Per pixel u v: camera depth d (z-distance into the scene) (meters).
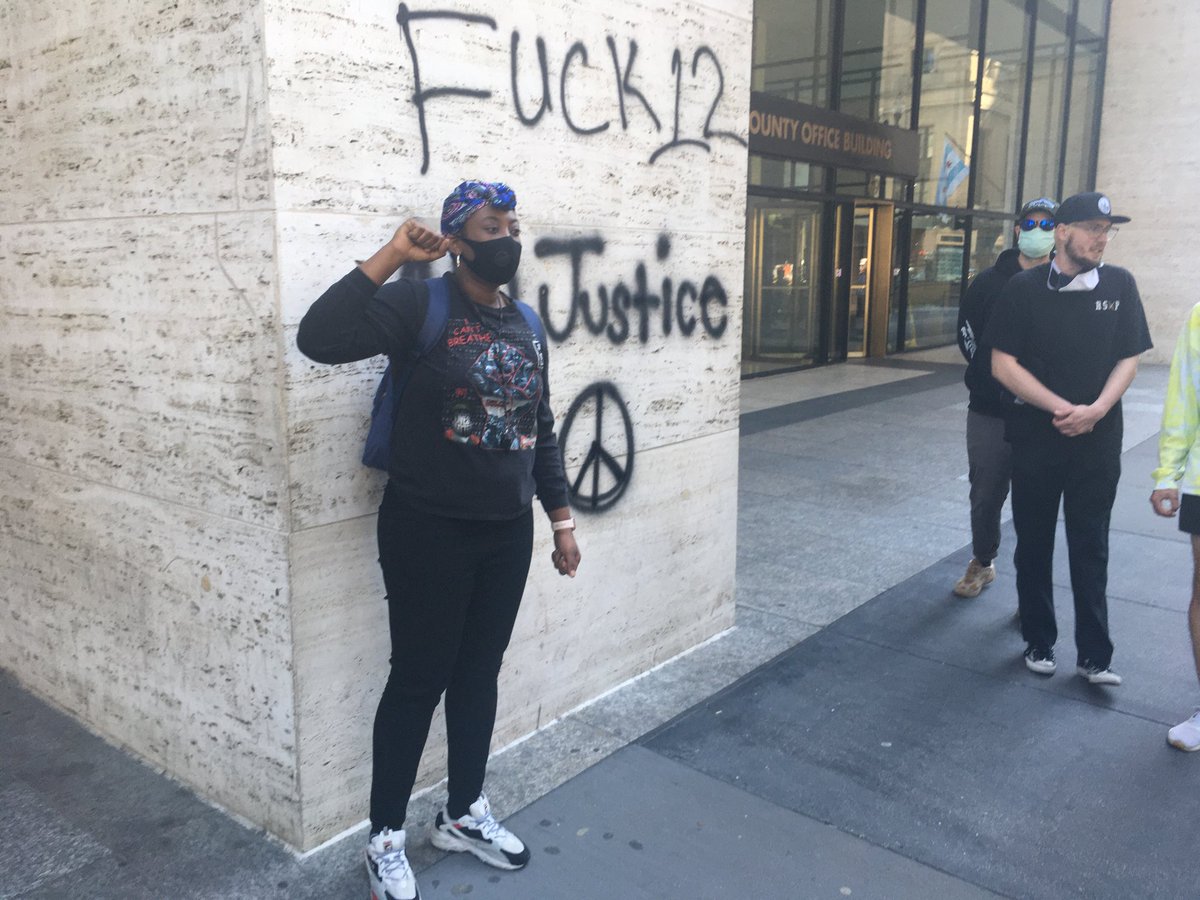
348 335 2.12
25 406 3.28
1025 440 3.66
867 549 5.46
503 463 2.34
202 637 2.80
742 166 3.95
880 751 3.25
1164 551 5.43
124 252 2.76
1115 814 2.90
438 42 2.67
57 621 3.37
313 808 2.66
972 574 4.68
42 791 2.94
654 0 3.39
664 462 3.74
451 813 2.65
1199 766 3.17
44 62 2.87
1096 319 3.46
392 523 2.36
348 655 2.68
